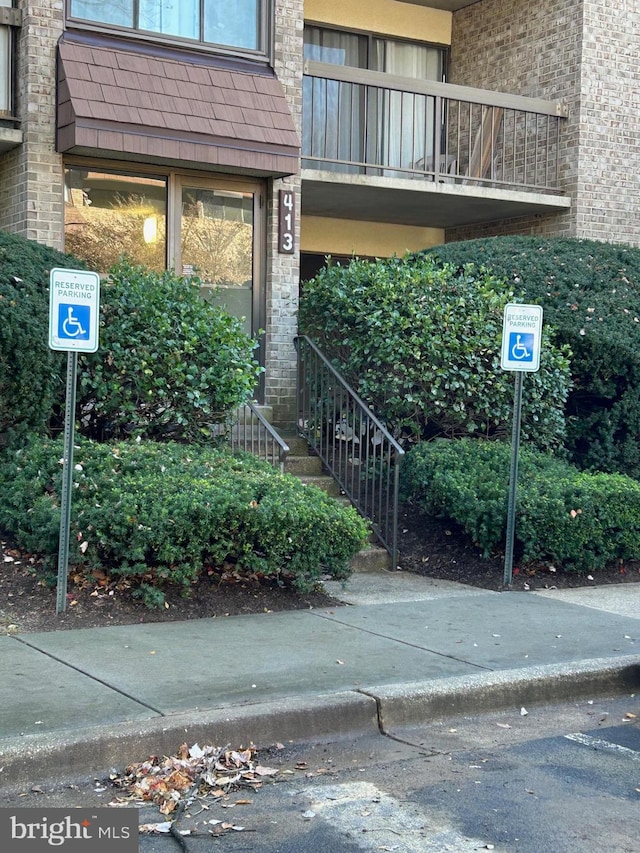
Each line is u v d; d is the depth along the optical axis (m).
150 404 9.12
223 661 6.13
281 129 11.08
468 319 10.20
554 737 5.53
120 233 10.92
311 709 5.33
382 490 9.99
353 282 10.64
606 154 14.02
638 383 11.16
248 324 11.68
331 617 7.43
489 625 7.36
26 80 10.12
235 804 4.50
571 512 8.92
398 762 5.07
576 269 11.85
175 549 7.19
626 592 8.82
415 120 14.50
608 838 4.23
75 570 7.41
